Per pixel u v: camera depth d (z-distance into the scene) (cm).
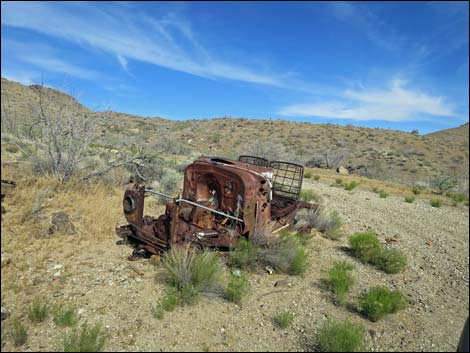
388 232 909
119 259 574
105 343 375
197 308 455
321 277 587
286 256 586
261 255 592
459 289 611
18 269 507
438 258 758
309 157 3462
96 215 727
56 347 363
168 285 493
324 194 1396
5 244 562
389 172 3509
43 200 740
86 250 597
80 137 935
